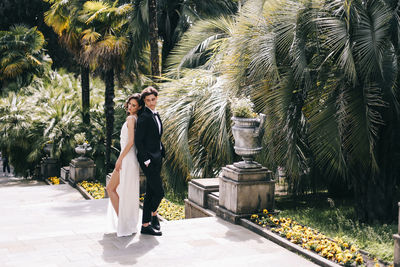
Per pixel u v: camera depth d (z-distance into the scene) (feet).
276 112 22.79
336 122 20.71
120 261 14.15
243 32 25.08
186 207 24.43
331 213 24.40
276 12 23.49
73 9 46.96
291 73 22.94
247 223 18.42
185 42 41.24
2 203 32.99
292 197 31.58
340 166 21.62
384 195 22.17
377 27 19.99
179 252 15.17
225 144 29.27
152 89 16.43
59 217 21.29
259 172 19.42
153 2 37.96
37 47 77.10
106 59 44.78
